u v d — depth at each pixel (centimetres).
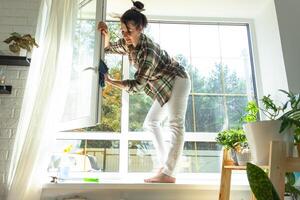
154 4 243
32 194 163
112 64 241
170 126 194
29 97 185
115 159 223
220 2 242
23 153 169
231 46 259
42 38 202
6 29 210
